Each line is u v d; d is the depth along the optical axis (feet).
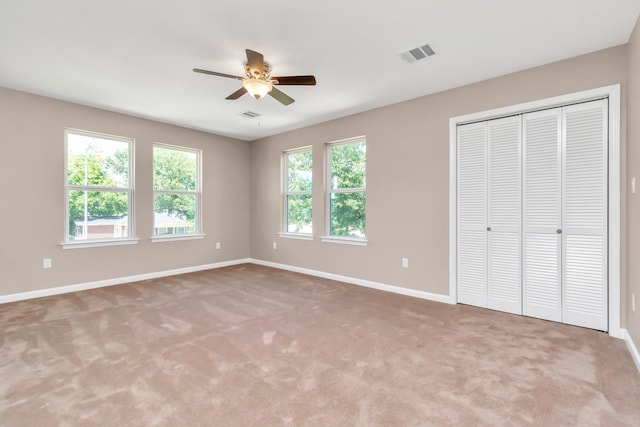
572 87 8.85
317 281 14.62
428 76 10.16
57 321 9.34
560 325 9.02
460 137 11.07
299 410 5.26
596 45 8.24
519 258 9.89
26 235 11.63
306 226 16.84
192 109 13.42
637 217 7.05
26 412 5.16
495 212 10.34
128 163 14.51
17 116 11.39
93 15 6.95
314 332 8.59
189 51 8.56
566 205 9.07
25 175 11.59
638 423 4.93
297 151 17.22
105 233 13.80
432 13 6.94
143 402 5.46
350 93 11.61
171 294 12.36
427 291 11.81
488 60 9.08
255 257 19.33
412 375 6.36
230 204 18.61
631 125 7.64
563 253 9.12
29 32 7.60
